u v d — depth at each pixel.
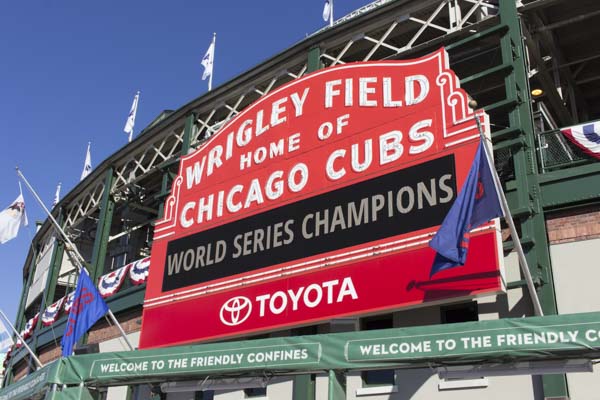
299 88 17.77
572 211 12.72
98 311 17.50
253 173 17.94
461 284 12.34
